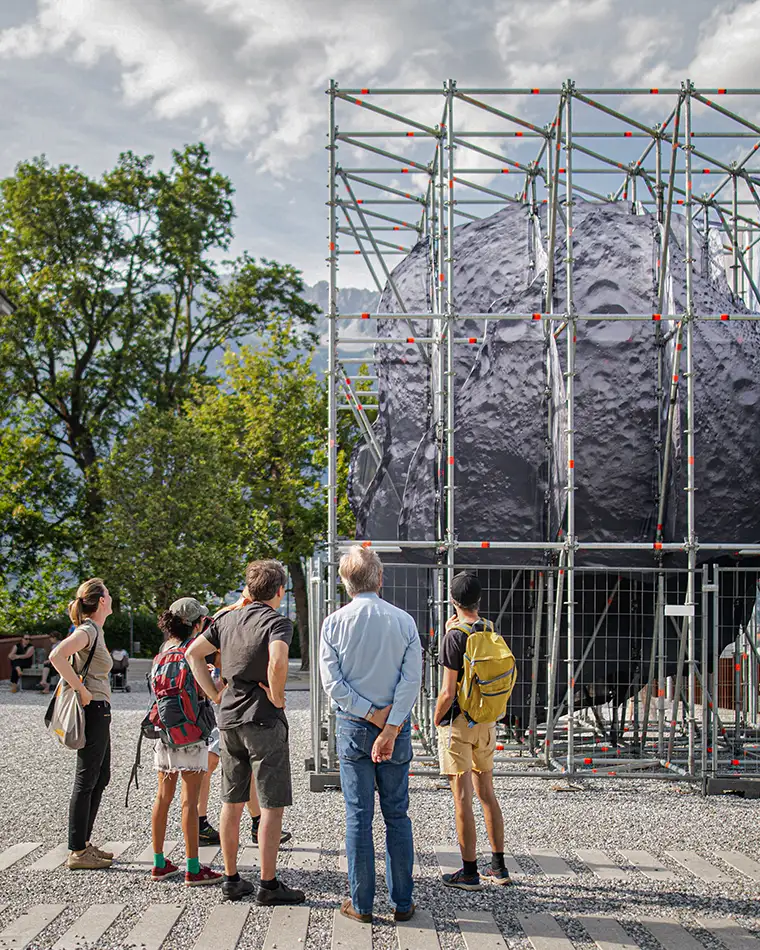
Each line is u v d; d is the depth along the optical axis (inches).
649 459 408.8
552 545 374.0
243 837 268.7
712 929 196.2
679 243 431.8
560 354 412.2
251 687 209.3
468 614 228.4
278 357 1139.9
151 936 190.2
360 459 565.3
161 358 1261.1
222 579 1032.8
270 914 203.3
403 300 529.7
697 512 394.6
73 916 201.5
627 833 279.9
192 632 238.2
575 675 388.8
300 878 229.0
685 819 299.6
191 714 222.1
